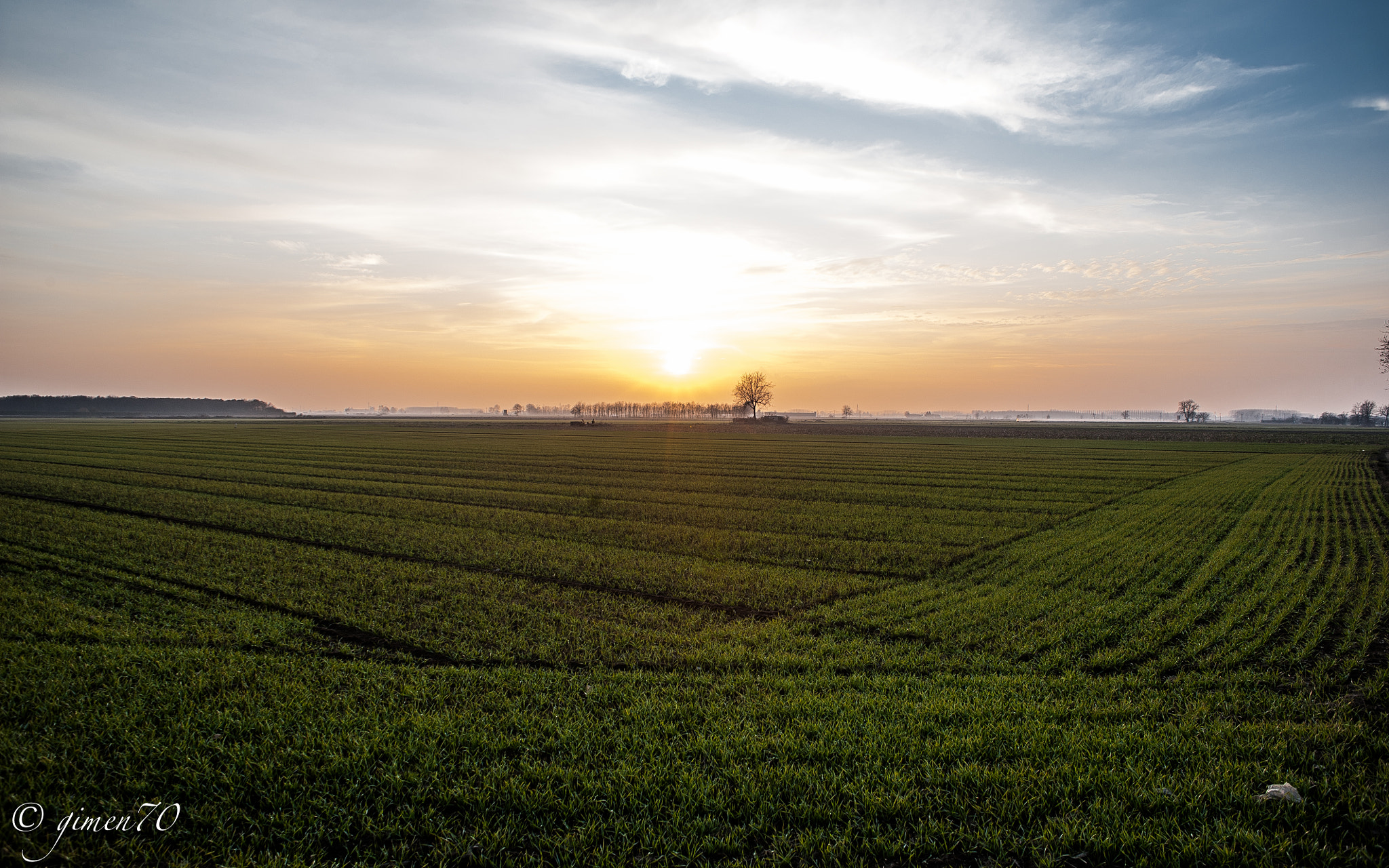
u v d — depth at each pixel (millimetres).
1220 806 5965
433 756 6828
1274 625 11695
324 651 10375
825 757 6926
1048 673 9727
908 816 5891
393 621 11906
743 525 23844
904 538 21438
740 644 10906
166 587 14102
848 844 5504
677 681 9172
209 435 89562
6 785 6336
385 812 6070
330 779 6543
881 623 12281
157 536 19859
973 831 5684
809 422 176250
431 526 22812
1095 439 93375
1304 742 7102
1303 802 5930
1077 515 26234
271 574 15477
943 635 11461
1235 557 17969
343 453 60156
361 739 7211
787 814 5938
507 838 5590
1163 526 23594
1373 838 5516
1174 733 7375
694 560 17812
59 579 14602
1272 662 9883
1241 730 7445
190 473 39562
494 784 6402
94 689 8625
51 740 7172
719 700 8469
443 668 9555
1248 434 113375
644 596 14391
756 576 16141
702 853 5488
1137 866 5266
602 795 6258
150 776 6582
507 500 30109
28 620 11383
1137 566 16984
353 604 13008
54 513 24109
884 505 29344
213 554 17562
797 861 5449
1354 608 12688
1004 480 39781
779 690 8906
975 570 16906
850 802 6148
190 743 7176
